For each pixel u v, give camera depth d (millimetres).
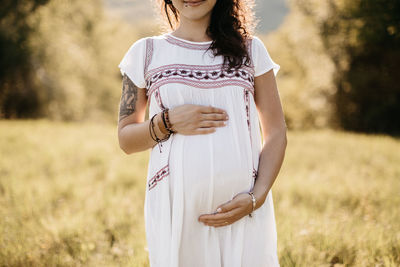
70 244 3621
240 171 1950
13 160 7785
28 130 12180
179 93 1939
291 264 3031
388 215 4484
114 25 35438
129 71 2057
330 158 9086
